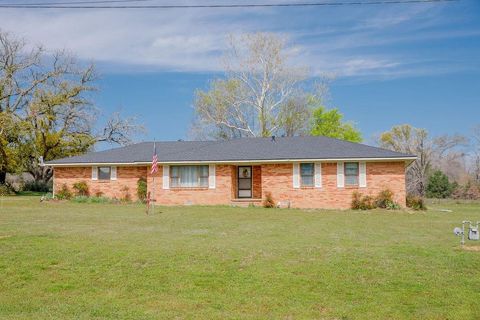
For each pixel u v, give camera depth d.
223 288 9.35
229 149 31.00
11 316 7.83
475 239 14.31
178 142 35.69
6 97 44.50
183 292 9.15
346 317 7.84
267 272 10.34
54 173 32.81
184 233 15.66
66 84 46.75
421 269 10.53
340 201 27.97
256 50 48.75
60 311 8.11
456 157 53.31
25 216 20.69
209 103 50.25
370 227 17.92
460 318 7.70
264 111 49.53
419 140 51.41
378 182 27.66
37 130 45.38
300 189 28.53
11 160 43.16
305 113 49.78
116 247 12.70
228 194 29.61
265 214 23.19
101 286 9.53
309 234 15.75
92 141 47.78
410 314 7.93
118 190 31.89
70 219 19.55
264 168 29.11
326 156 27.97
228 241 13.98
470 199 39.81
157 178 30.36
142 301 8.66
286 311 8.12
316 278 9.93
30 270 10.48
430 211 26.16
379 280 9.78
